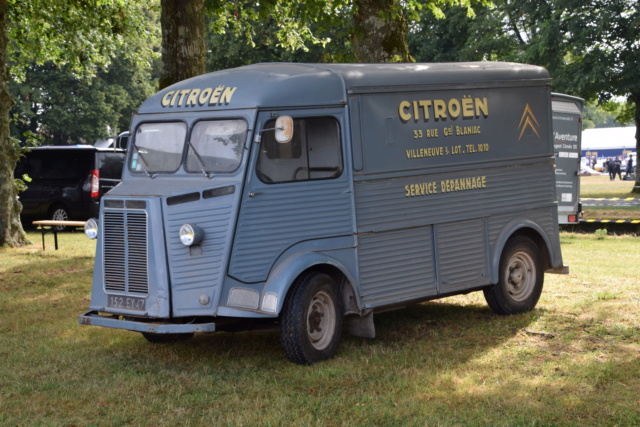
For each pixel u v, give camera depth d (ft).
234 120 23.67
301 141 24.03
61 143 186.50
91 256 51.42
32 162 74.18
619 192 125.18
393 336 27.20
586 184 158.92
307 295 23.50
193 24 42.01
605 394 19.88
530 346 25.14
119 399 20.66
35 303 35.12
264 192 23.26
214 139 23.99
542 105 30.94
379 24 41.47
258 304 23.03
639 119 120.16
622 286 36.19
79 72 76.48
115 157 74.43
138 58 89.76
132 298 23.84
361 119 25.22
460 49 119.44
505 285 29.84
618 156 224.33
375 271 25.45
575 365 22.54
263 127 23.31
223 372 23.15
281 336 23.49
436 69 27.78
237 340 27.37
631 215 76.79
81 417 19.35
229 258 22.76
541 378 21.39
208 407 19.86
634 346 24.77
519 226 29.81
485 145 28.86
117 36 75.46
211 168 23.80
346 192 24.79
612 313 29.71
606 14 101.60
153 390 21.27
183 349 26.16
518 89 30.09
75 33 69.26
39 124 172.96
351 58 44.04
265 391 21.02
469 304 32.76
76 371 23.66
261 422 18.40
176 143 24.88
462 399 19.75
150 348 26.48
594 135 226.99
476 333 27.27
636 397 19.57
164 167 24.99
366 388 21.08
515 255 30.25
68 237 66.13
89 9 66.49
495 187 29.14
